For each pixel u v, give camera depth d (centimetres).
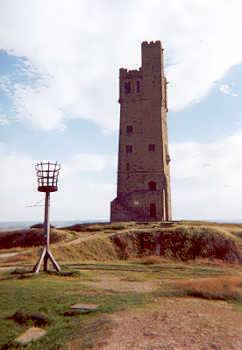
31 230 5550
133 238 4584
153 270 3089
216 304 1619
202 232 4631
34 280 2336
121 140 7225
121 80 7462
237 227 5769
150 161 6994
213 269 3284
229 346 1045
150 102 7225
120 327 1213
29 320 1399
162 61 7575
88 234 5122
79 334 1184
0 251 4438
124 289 2061
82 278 2506
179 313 1409
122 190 7000
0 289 1956
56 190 2830
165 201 6919
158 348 1022
